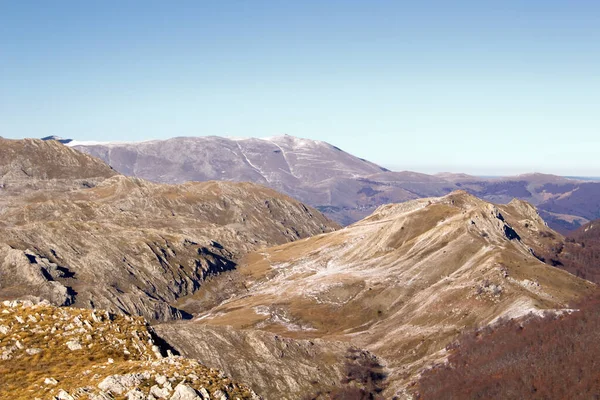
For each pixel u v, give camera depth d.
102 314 64.31
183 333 125.50
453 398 115.38
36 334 58.62
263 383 121.00
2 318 60.50
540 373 113.00
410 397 123.44
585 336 120.31
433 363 136.88
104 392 46.41
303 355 137.00
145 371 50.59
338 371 134.88
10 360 53.97
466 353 134.25
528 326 136.00
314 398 121.69
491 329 143.50
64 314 62.78
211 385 49.78
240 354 126.88
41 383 49.34
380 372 139.75
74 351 57.19
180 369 52.03
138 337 62.59
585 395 101.88
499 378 116.00
